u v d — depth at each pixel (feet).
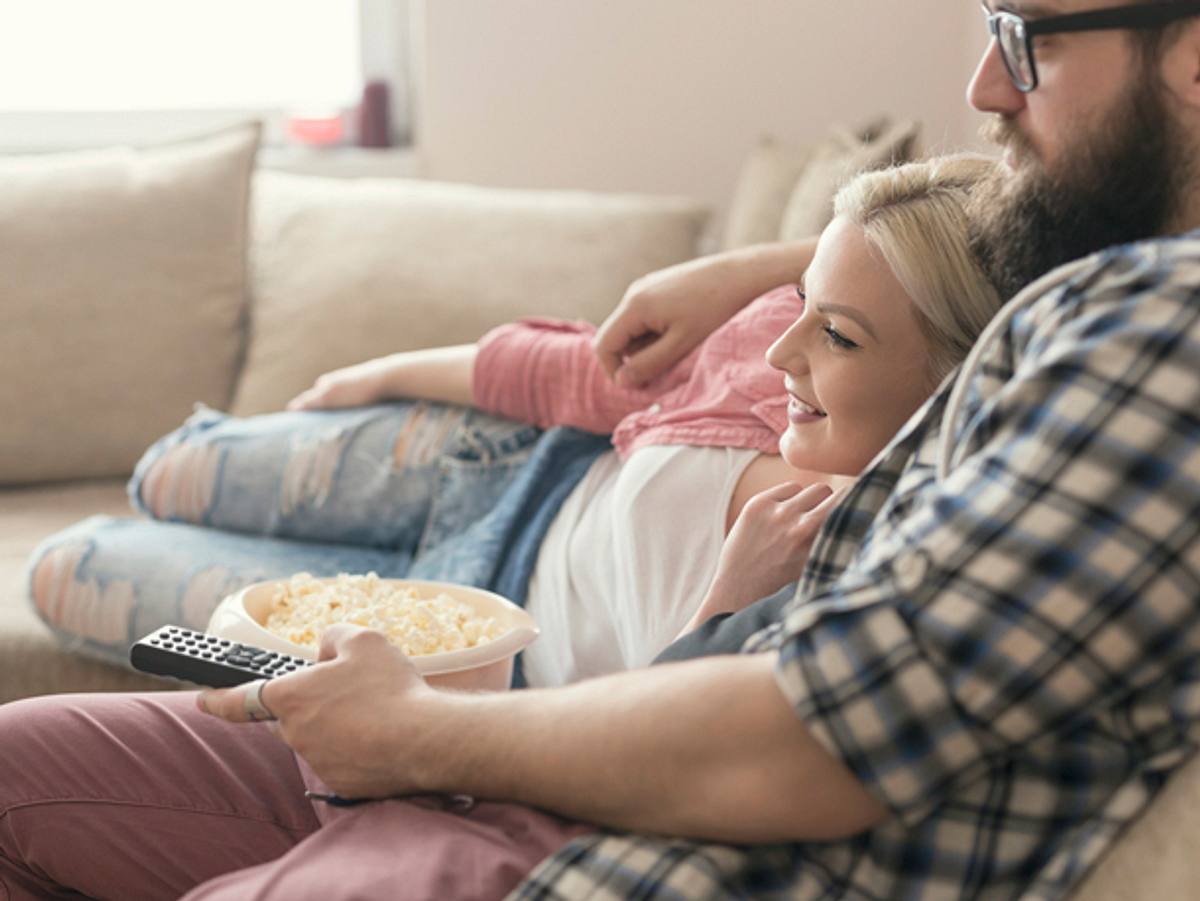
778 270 5.19
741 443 4.71
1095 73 2.88
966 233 3.50
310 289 7.60
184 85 9.84
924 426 2.99
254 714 3.27
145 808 3.63
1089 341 2.52
